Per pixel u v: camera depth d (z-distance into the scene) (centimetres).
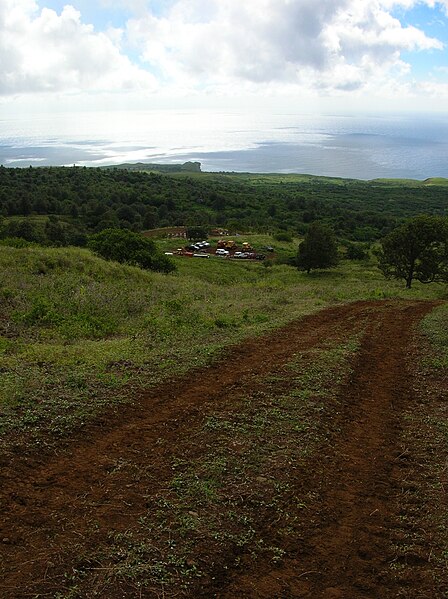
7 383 646
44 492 427
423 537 425
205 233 7206
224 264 5091
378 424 672
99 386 678
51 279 1574
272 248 6512
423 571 381
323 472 520
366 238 8644
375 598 349
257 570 364
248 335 1090
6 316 1094
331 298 2048
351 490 493
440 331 1343
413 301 2089
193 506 427
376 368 951
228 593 338
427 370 960
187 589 334
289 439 579
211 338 1037
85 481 451
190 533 391
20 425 535
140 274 2173
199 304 1502
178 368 796
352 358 976
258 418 625
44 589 317
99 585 326
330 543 405
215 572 355
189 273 3956
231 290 2111
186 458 509
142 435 554
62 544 362
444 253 3219
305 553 390
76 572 334
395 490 502
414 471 545
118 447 521
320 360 916
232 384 748
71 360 780
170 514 412
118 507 415
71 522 388
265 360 895
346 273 4688
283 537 405
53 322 1066
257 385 750
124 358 823
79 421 566
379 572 376
